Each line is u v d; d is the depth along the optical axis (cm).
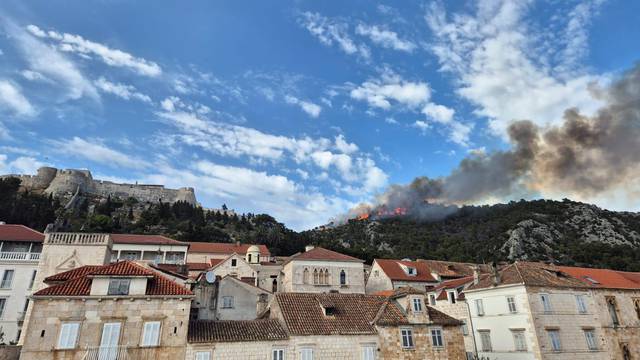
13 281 4831
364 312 3775
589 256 11381
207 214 17712
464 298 4997
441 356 3609
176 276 4094
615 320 4734
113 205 16700
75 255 4662
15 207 12012
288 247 13788
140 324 2916
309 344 3256
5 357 3055
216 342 2998
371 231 18388
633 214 15788
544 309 4262
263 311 4238
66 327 2766
